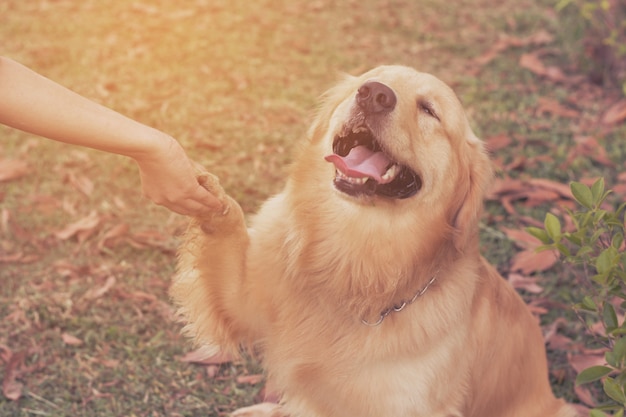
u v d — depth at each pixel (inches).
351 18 121.6
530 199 85.0
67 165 87.2
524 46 115.7
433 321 55.8
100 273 74.8
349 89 56.4
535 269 77.1
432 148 54.8
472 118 97.6
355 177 52.5
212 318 58.8
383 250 55.8
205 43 111.3
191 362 68.1
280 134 93.6
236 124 94.7
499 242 81.4
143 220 81.2
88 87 99.3
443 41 116.6
